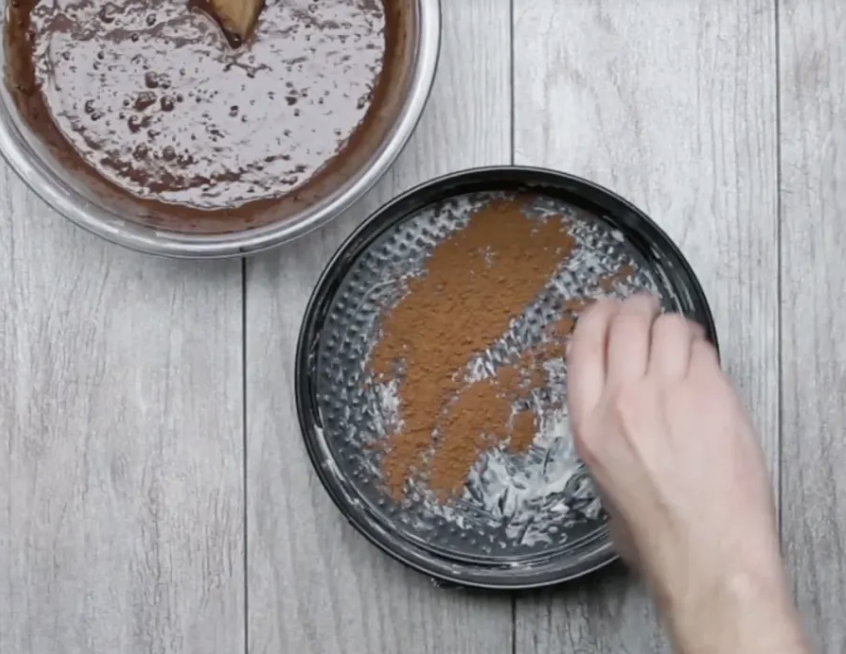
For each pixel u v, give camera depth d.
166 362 0.80
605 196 0.76
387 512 0.78
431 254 0.79
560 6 0.80
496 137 0.80
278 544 0.80
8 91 0.72
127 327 0.80
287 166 0.74
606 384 0.63
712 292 0.80
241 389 0.80
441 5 0.79
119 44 0.73
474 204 0.78
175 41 0.73
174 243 0.72
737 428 0.61
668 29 0.80
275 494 0.80
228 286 0.80
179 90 0.74
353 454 0.78
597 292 0.78
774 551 0.59
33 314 0.79
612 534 0.69
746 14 0.80
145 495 0.80
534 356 0.78
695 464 0.60
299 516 0.80
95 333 0.80
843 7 0.80
